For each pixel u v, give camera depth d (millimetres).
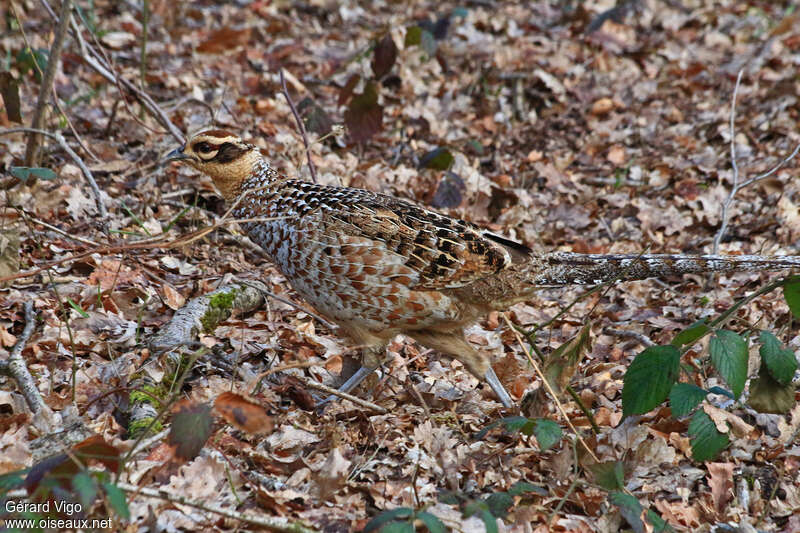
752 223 13781
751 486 7910
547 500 7473
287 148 15312
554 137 17844
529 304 11844
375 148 16656
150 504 6770
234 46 19906
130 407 8133
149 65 18672
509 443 8484
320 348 10227
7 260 10234
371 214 8586
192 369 9078
